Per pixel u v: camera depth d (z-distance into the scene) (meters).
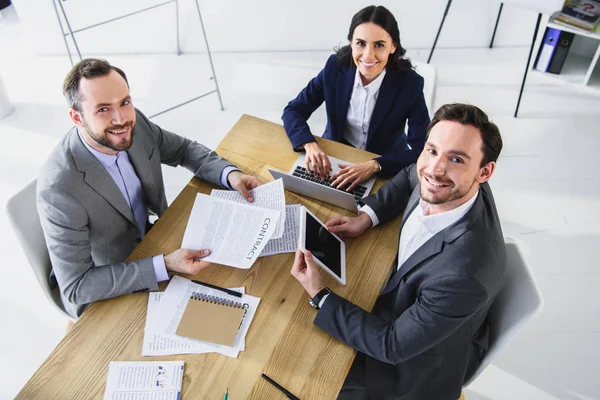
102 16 3.33
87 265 1.42
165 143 1.80
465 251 1.21
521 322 1.31
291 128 1.88
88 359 1.25
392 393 1.43
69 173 1.41
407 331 1.25
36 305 2.24
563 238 2.48
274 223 1.47
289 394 1.19
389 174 1.76
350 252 1.51
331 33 3.48
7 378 2.01
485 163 1.19
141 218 1.76
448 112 1.19
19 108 3.13
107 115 1.38
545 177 2.76
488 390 1.98
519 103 3.02
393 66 1.94
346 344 1.30
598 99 3.21
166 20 3.38
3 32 3.68
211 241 1.46
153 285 1.38
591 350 2.09
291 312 1.35
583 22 3.02
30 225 1.50
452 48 3.59
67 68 3.43
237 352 1.26
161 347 1.27
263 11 3.35
